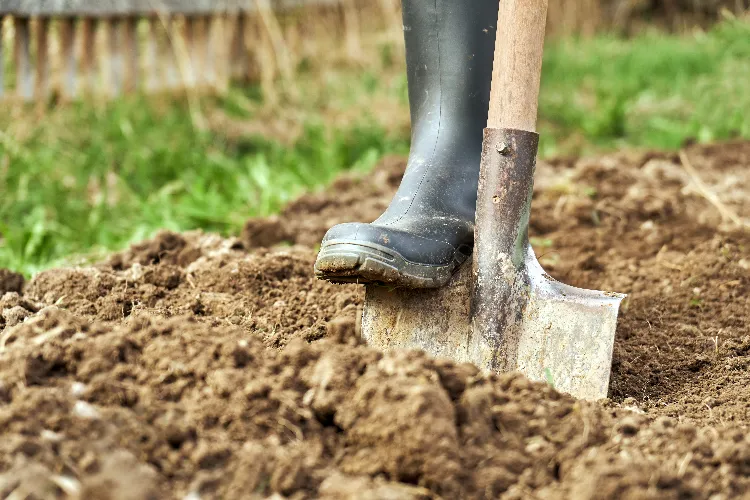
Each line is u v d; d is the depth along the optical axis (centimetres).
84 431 119
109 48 302
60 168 243
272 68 370
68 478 116
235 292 159
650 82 390
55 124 270
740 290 165
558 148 299
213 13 335
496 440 124
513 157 140
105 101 295
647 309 162
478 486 120
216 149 282
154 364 127
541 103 353
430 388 122
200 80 341
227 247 174
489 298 140
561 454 123
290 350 129
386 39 420
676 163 242
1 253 189
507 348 140
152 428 121
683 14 556
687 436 126
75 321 130
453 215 145
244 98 342
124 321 139
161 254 171
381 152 287
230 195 229
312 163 273
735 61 378
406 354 127
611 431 127
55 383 124
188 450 120
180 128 290
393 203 147
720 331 155
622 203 200
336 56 409
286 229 193
